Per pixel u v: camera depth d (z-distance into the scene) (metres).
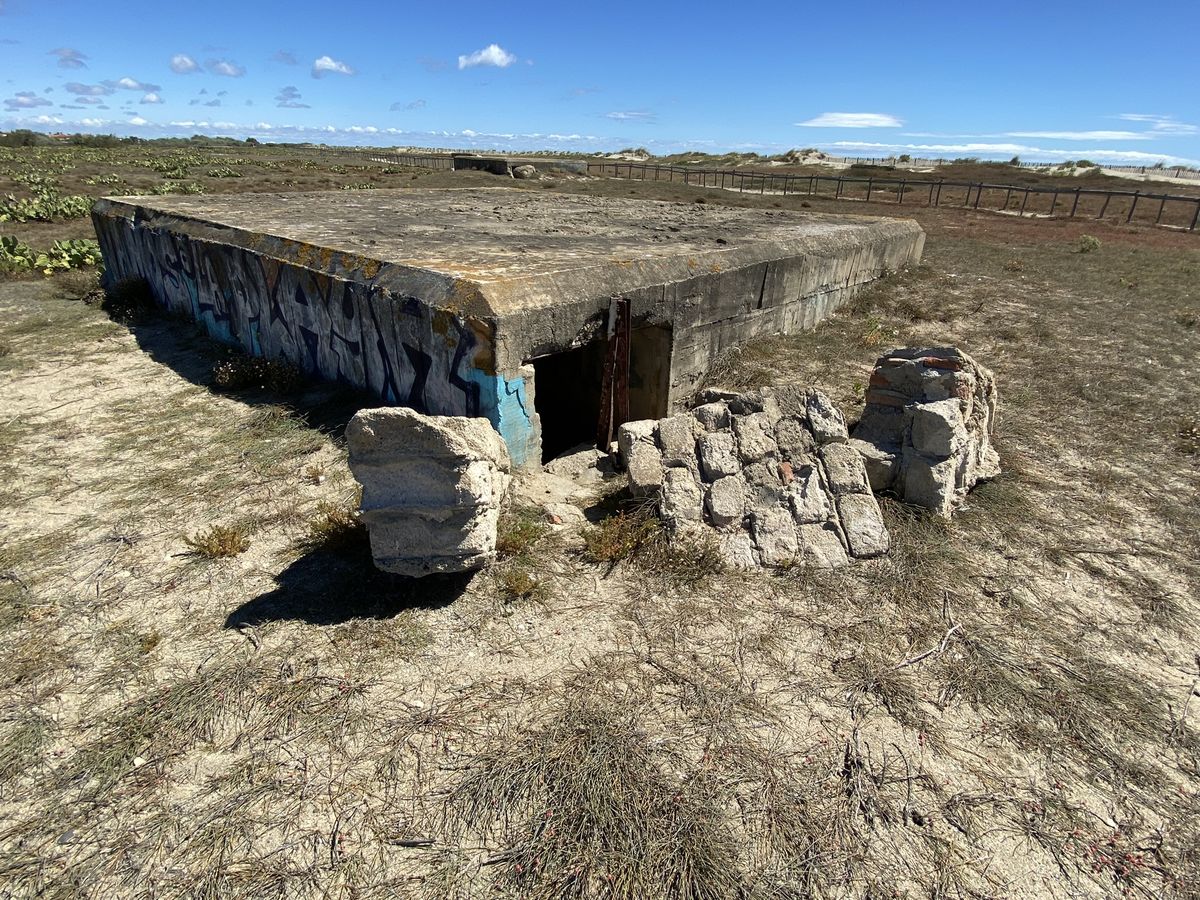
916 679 3.81
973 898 2.72
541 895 2.65
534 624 4.11
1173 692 3.82
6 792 3.06
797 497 4.97
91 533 4.95
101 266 13.73
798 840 2.90
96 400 7.31
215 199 12.97
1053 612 4.41
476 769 3.16
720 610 4.27
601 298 6.16
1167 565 4.93
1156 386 8.32
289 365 7.59
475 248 7.56
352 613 4.14
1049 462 6.41
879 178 42.94
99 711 3.47
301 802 3.01
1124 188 38.38
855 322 10.71
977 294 12.28
